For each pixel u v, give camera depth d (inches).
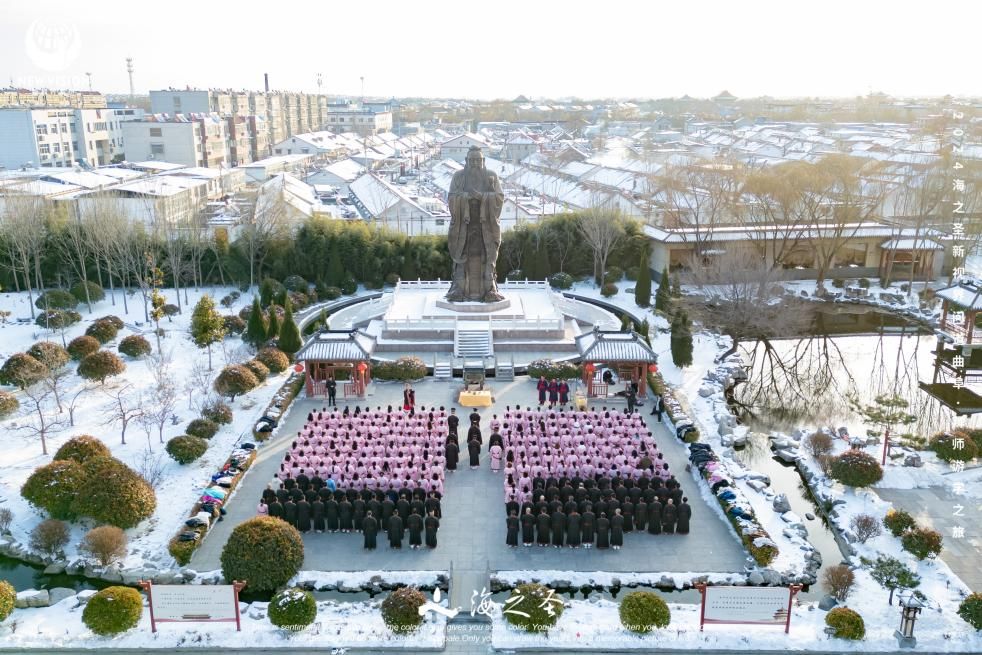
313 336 1876.2
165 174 4200.3
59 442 1567.4
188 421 1685.5
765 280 2303.2
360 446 1472.7
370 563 1187.9
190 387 1857.8
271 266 2839.6
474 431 1544.0
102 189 3083.2
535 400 1836.9
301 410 1772.9
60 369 1961.1
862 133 6968.5
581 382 1947.6
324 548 1229.1
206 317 2062.0
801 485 1491.1
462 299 2295.8
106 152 5383.9
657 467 1403.8
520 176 5895.7
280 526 1147.3
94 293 2508.6
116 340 2199.8
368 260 2876.5
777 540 1254.9
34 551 1207.6
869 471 1384.1
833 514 1343.5
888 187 3629.4
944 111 6963.6
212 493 1323.8
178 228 2805.1
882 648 999.0
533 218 3939.5
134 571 1161.4
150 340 2223.2
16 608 1079.0
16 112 4505.4
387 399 1844.2
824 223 3038.9
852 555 1222.9
